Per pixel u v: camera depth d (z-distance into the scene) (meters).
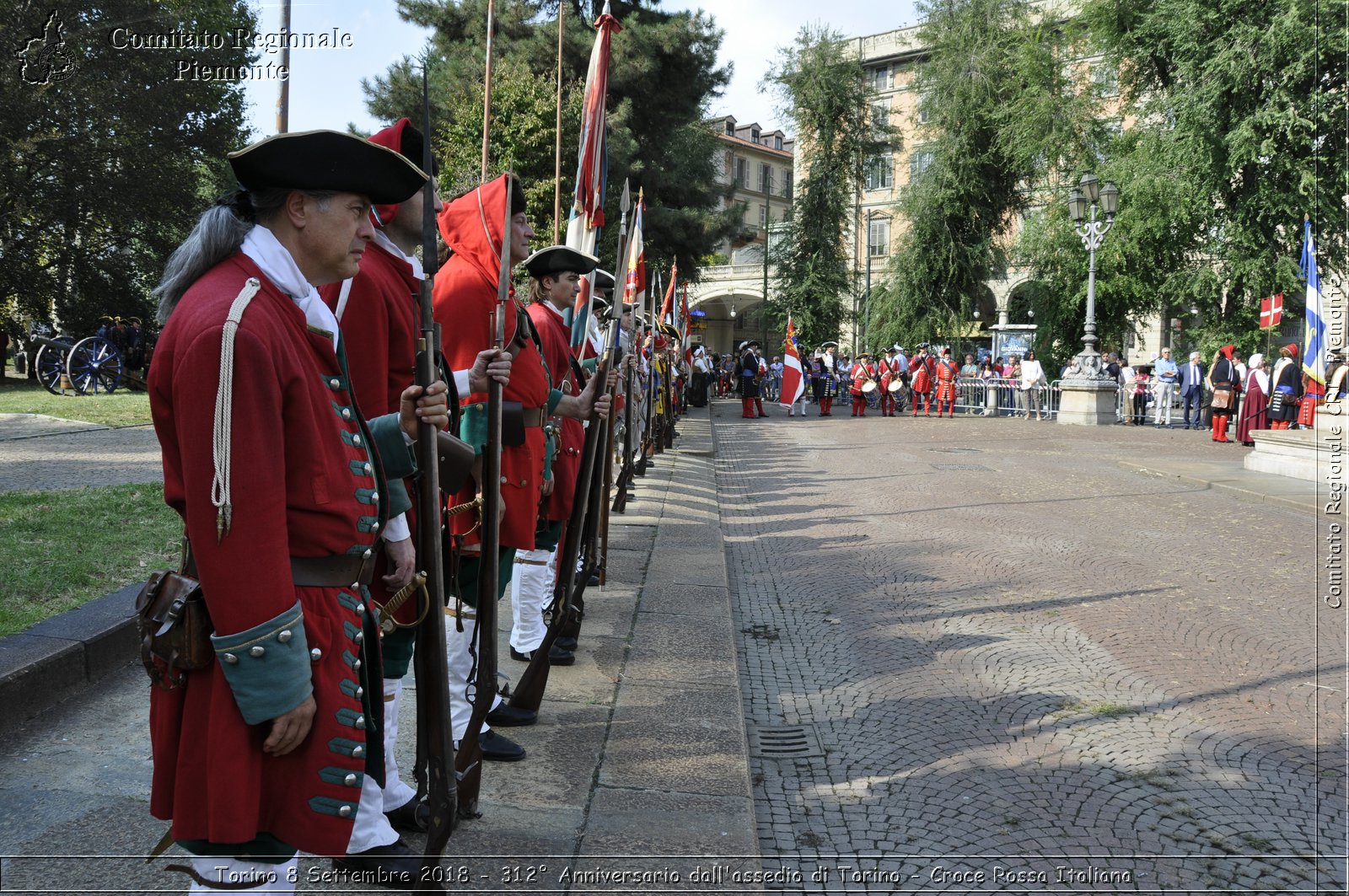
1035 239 31.11
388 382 2.91
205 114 23.83
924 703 4.82
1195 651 5.70
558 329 4.79
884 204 47.47
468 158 18.92
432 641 2.45
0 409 14.52
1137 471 14.47
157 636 1.91
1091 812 3.70
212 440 1.84
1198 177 26.16
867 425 24.52
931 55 35.34
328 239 2.11
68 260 25.00
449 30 26.02
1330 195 24.39
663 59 26.53
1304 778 4.02
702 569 6.91
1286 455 13.32
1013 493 12.11
